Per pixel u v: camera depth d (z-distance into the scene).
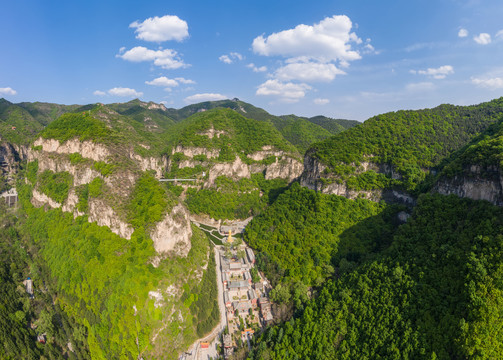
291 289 138.25
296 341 104.38
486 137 137.50
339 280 123.69
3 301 125.12
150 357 113.19
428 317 86.00
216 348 122.31
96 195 145.12
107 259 129.50
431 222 112.56
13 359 104.31
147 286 121.75
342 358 93.44
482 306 77.12
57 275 144.25
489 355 71.44
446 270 92.06
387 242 142.75
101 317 120.06
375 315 98.31
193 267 143.62
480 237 89.88
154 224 134.62
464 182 111.50
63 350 122.31
